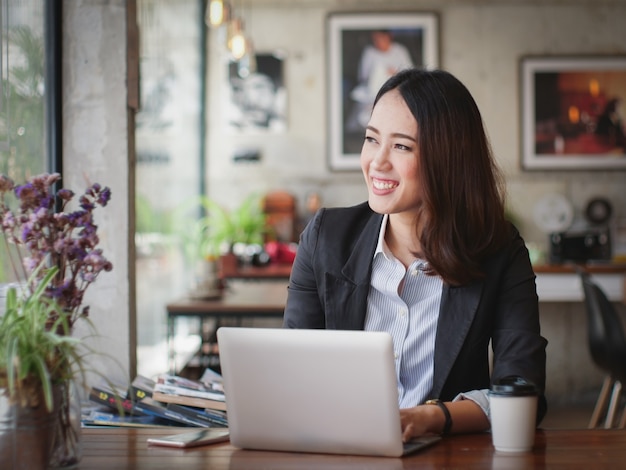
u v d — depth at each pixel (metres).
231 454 1.69
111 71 3.18
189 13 6.93
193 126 7.20
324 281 2.04
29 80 2.96
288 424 1.68
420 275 2.00
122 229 3.18
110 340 3.18
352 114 7.76
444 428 1.80
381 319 2.03
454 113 1.92
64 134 3.18
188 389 2.38
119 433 1.90
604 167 7.65
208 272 4.89
